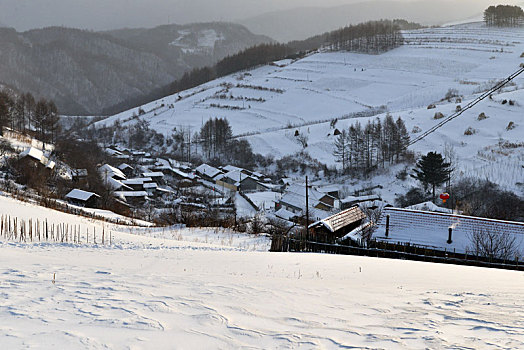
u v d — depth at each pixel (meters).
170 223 40.38
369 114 116.25
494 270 14.70
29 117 90.81
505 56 150.12
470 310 6.86
